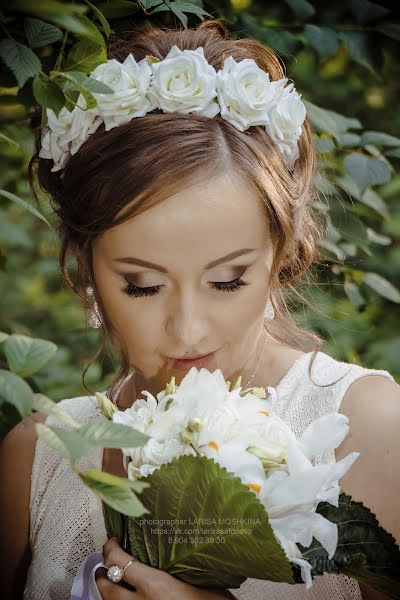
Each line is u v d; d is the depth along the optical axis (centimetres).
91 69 169
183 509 136
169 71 176
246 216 172
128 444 117
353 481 183
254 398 147
